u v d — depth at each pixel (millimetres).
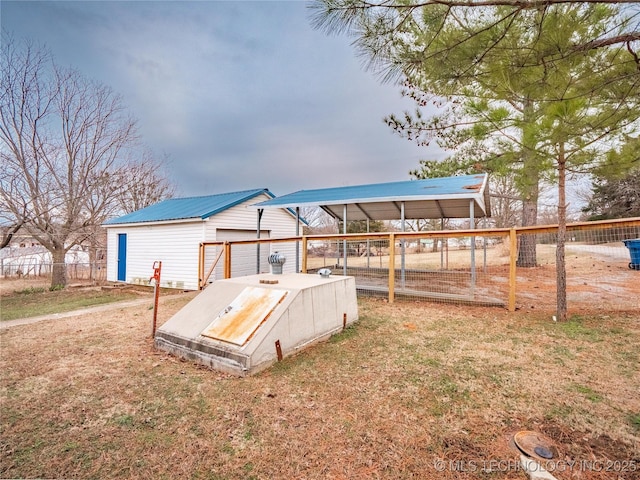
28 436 2342
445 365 3395
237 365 3279
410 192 7871
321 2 2621
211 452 2135
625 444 2092
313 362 3564
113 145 13828
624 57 2908
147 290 10172
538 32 2668
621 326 4410
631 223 4680
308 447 2160
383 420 2441
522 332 4402
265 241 8391
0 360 3830
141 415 2596
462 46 2814
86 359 3832
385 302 6695
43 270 13891
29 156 11234
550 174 4770
